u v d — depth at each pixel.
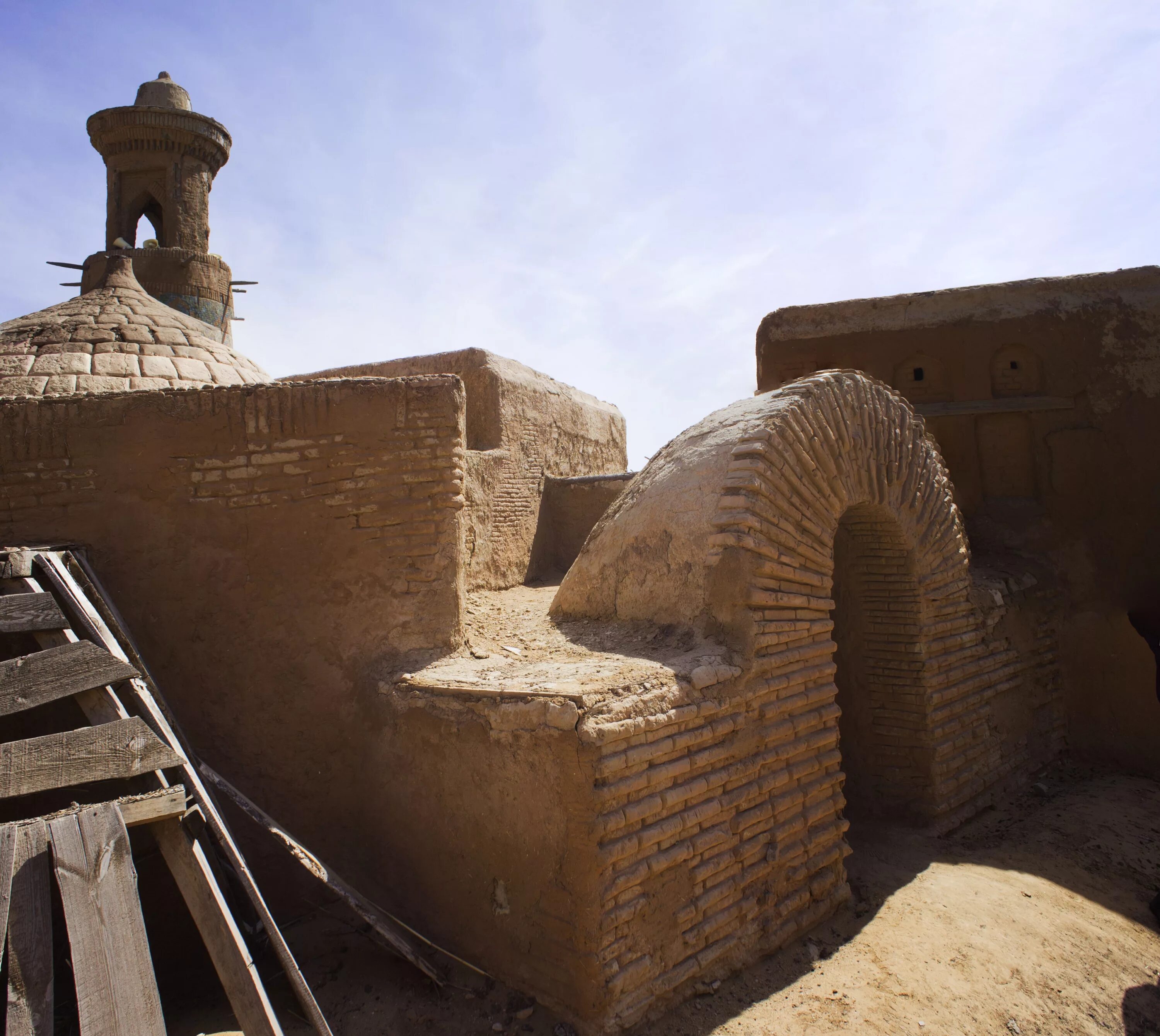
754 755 4.65
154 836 3.20
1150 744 8.22
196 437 5.12
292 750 5.04
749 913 4.41
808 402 5.43
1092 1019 4.31
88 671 3.52
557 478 12.14
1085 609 8.73
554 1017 3.85
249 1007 2.84
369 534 5.16
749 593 4.74
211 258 11.43
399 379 5.24
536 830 3.98
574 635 5.48
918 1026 4.03
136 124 11.16
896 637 6.45
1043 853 6.04
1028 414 9.23
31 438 5.04
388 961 4.40
